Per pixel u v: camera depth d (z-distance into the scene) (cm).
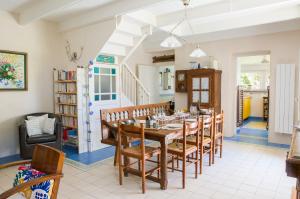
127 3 349
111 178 310
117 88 504
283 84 456
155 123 303
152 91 733
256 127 672
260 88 880
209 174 319
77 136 434
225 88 534
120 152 286
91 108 442
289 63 453
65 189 277
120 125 282
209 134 376
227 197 256
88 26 432
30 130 391
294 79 446
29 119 409
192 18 402
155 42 654
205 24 482
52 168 165
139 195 262
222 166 349
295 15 380
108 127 333
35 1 367
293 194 249
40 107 460
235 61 545
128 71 550
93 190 275
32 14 389
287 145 462
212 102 502
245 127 672
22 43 429
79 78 427
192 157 349
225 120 542
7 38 408
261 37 482
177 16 415
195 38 555
